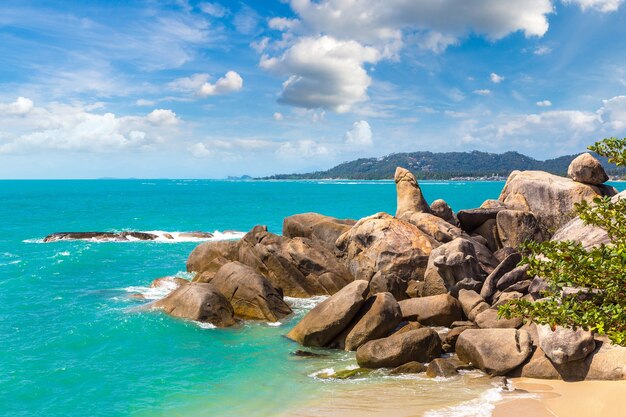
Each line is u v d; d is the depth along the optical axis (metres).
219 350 19.44
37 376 16.86
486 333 17.00
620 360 14.48
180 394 15.49
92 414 14.24
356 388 15.57
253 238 31.05
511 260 22.12
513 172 33.50
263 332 21.72
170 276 32.91
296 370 17.39
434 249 25.48
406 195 33.25
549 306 9.24
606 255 8.27
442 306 20.91
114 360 18.38
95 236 54.69
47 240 53.53
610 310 8.32
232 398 15.16
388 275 25.88
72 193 188.50
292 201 131.00
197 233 56.38
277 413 13.98
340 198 146.50
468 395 14.56
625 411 12.62
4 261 40.38
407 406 13.95
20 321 23.12
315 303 26.75
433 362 16.52
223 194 179.25
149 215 87.31
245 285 24.23
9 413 14.33
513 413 13.12
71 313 24.39
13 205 114.75
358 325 19.39
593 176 28.94
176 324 22.27
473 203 118.50
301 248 29.48
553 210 29.25
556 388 14.61
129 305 25.95
